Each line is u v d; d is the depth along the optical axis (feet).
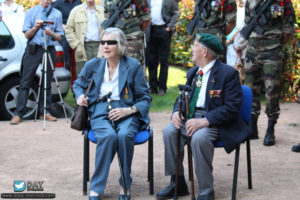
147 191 15.23
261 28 20.53
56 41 26.68
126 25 24.11
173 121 14.17
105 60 15.42
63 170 17.48
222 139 13.84
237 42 21.57
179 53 38.32
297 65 30.27
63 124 25.61
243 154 19.38
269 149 20.12
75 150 20.30
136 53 24.32
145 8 24.29
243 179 16.29
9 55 25.96
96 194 14.12
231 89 14.03
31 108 26.91
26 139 22.26
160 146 20.85
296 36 29.53
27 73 25.53
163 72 32.55
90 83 15.21
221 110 13.84
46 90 25.63
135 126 14.76
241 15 26.12
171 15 32.14
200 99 14.58
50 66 26.13
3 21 26.45
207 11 21.61
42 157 19.22
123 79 15.08
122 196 14.33
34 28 25.16
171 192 14.55
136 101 15.39
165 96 32.42
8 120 26.53
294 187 15.43
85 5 28.48
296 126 24.45
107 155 14.02
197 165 13.75
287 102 30.83
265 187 15.47
